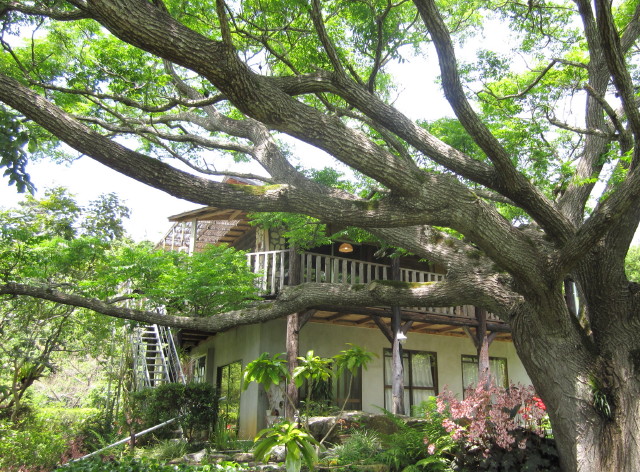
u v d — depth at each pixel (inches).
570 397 239.6
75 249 401.7
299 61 288.4
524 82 353.7
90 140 171.8
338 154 196.4
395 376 466.6
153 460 314.8
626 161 264.2
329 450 325.4
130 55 259.0
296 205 200.5
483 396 285.9
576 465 235.6
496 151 212.7
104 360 702.5
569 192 296.5
